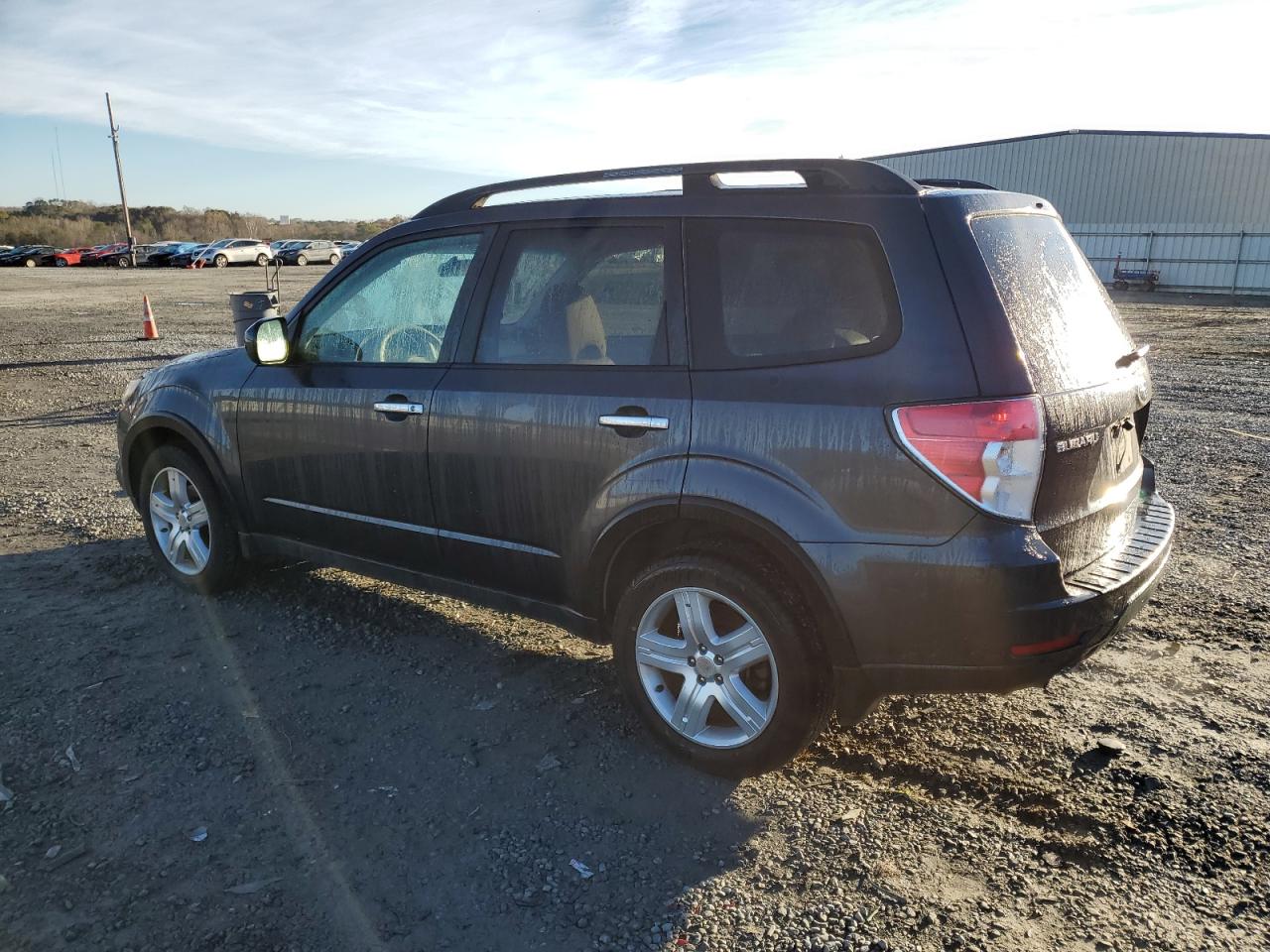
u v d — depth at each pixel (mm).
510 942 2471
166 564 4914
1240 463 7355
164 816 2963
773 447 2904
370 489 3965
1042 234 3188
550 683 3891
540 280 3523
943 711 3621
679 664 3217
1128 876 2697
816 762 3307
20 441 8570
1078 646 2791
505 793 3123
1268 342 15984
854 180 2963
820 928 2512
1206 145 33656
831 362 2863
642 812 3025
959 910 2568
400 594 4832
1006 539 2664
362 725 3541
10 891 2613
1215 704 3643
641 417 3143
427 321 3859
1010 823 2943
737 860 2793
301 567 5176
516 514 3527
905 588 2754
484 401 3543
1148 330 18266
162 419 4656
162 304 24578
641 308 3248
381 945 2449
